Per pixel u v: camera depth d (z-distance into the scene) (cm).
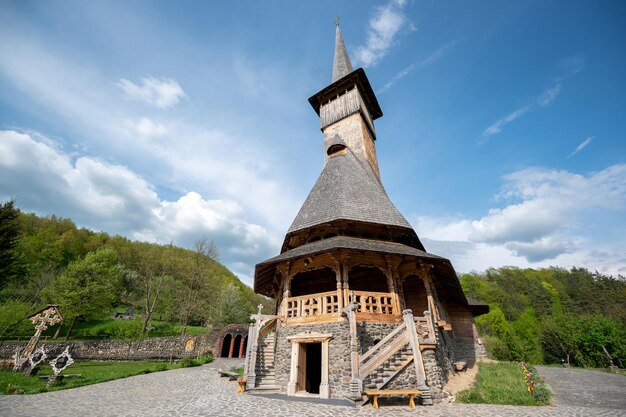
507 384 1361
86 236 7481
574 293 7325
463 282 7206
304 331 1367
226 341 3497
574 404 1075
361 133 2552
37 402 1032
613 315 4738
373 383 1072
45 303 3919
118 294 5306
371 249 1383
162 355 3108
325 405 977
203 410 898
